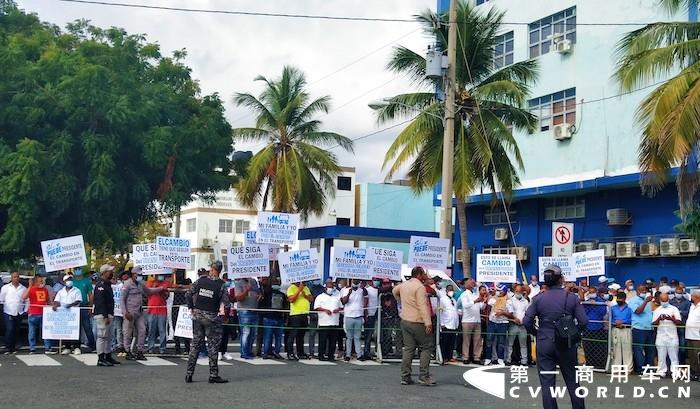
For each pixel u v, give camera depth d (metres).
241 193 41.75
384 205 55.84
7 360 16.59
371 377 14.97
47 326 17.69
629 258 28.66
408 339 14.07
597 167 29.06
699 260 26.23
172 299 19.17
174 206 25.44
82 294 18.97
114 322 18.61
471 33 27.62
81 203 23.67
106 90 23.78
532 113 30.83
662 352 16.91
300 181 40.78
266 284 18.22
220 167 28.27
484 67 28.17
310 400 11.88
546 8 31.95
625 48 20.03
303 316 18.02
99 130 23.98
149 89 25.92
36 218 22.91
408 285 14.25
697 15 25.67
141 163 25.22
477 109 27.17
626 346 17.56
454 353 19.48
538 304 10.46
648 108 18.20
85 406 10.88
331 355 18.25
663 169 17.97
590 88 29.62
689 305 18.45
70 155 23.48
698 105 16.91
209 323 13.58
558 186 30.20
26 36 27.02
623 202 29.09
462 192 27.03
